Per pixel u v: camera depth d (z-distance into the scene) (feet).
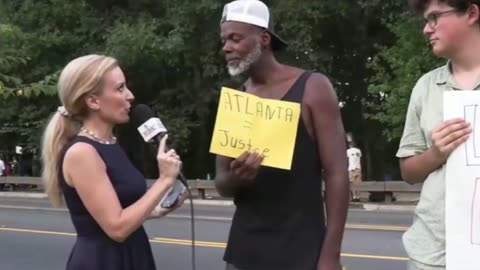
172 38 64.39
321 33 65.82
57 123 9.55
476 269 7.51
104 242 9.31
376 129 72.08
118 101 9.50
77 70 9.35
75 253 9.44
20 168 91.15
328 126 8.77
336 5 62.08
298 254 8.80
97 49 69.21
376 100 68.74
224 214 49.08
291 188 8.81
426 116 8.10
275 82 9.04
